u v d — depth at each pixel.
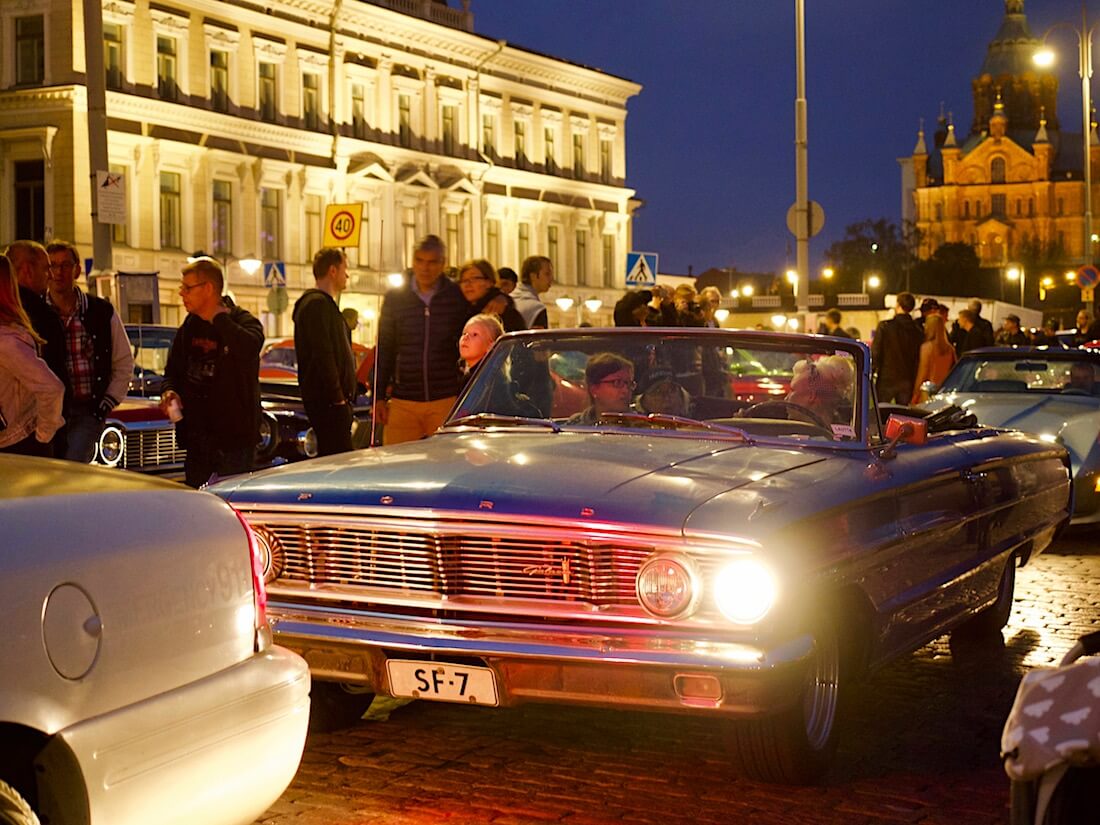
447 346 9.28
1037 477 8.25
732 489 5.35
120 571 3.56
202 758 3.72
